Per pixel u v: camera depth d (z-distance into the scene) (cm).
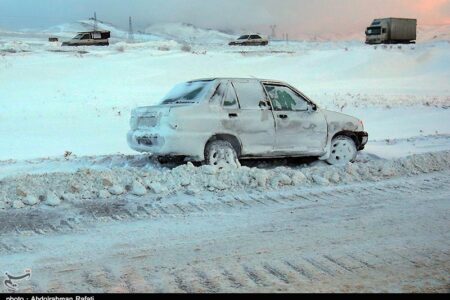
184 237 582
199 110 893
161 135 875
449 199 754
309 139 997
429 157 986
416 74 3788
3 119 1978
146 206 704
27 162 1079
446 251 539
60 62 3466
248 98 948
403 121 2017
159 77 3216
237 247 549
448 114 2120
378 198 757
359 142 1075
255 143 942
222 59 4000
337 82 3353
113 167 936
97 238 578
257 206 710
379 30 5850
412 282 461
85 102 2378
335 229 611
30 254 529
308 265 499
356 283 458
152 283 457
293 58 4219
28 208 693
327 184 835
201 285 453
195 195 761
